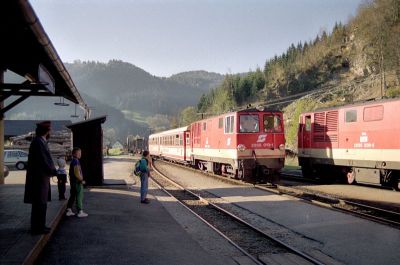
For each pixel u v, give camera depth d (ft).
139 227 33.78
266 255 27.20
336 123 66.85
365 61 302.66
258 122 67.67
